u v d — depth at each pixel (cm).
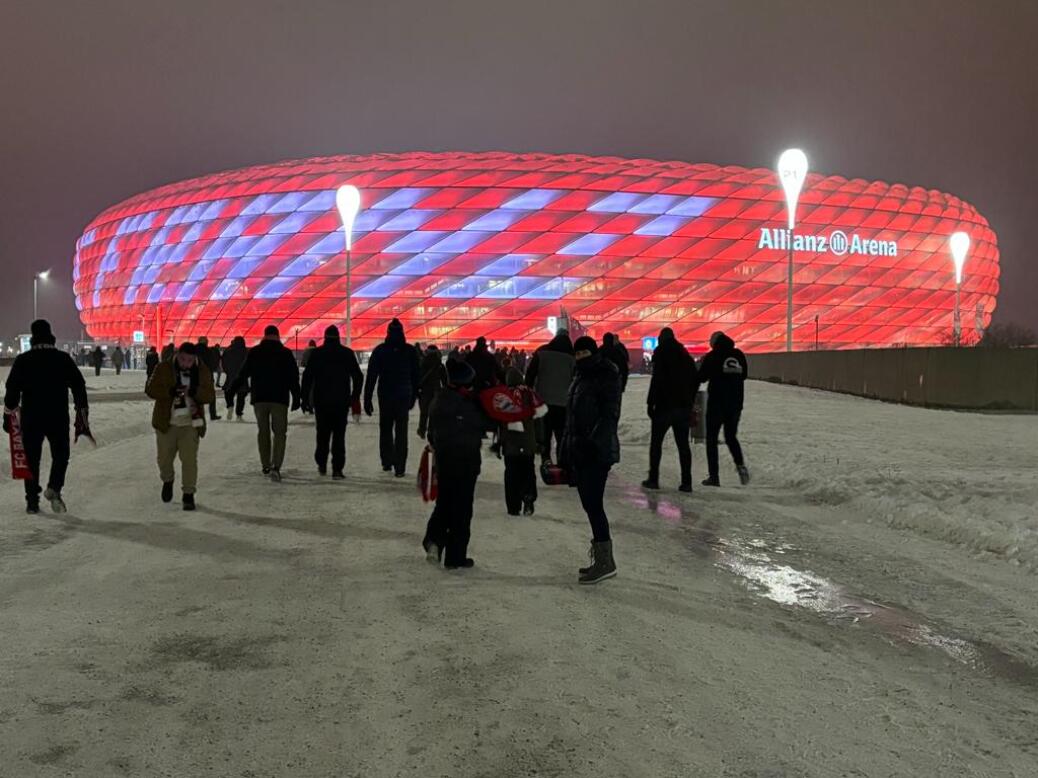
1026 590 620
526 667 450
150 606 559
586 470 625
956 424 1875
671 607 567
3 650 473
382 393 1164
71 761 345
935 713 402
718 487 1086
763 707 403
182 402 908
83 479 1130
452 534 664
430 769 339
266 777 333
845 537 796
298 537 776
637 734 371
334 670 444
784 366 3744
